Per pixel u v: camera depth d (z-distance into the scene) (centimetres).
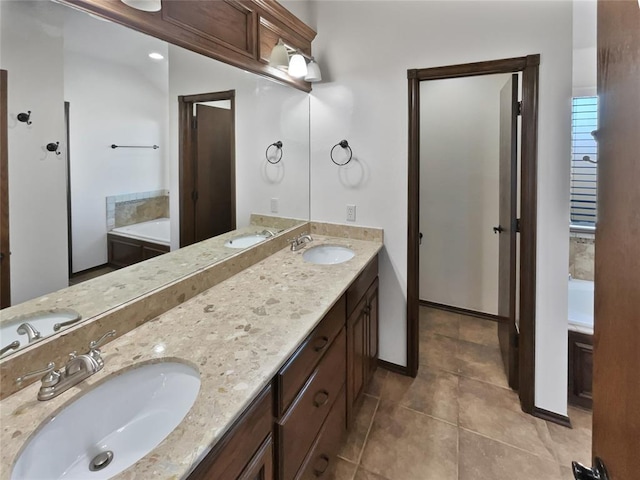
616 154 56
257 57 193
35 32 104
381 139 232
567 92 183
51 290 111
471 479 164
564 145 186
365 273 205
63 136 115
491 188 315
